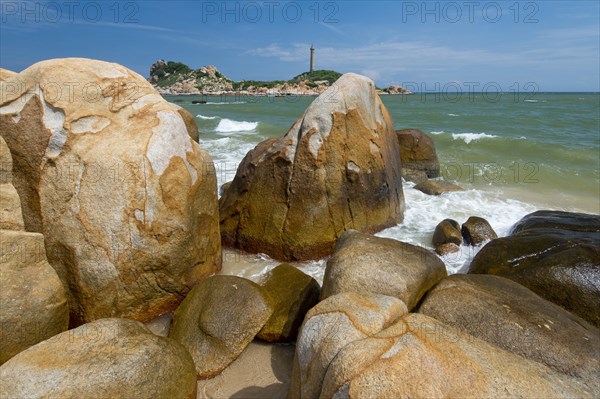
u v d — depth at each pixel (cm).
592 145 1636
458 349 276
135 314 496
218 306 467
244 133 2019
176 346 393
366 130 717
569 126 2219
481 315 372
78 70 518
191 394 368
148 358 358
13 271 421
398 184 832
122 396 326
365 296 362
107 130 496
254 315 457
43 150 473
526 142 1616
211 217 581
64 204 468
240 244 709
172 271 511
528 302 402
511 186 1149
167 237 499
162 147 505
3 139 473
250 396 397
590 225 638
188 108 3400
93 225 466
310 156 673
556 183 1166
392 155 809
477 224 743
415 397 239
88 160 471
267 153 703
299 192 676
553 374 283
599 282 470
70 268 468
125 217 473
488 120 2483
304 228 672
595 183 1156
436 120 2488
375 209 750
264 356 452
